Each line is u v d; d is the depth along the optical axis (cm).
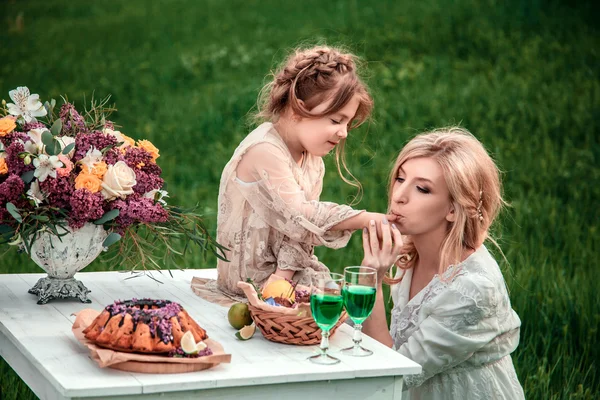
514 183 701
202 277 324
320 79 285
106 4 1694
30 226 255
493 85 980
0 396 369
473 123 853
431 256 303
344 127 292
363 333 266
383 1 1386
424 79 1012
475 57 1094
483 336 285
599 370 408
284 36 1259
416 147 292
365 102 298
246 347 243
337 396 231
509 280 478
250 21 1402
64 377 210
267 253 301
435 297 287
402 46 1147
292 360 233
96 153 264
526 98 927
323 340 236
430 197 286
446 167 284
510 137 812
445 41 1155
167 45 1289
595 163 750
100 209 259
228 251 302
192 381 212
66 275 278
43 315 263
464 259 296
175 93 1046
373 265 284
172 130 888
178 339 222
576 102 908
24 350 233
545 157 758
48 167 256
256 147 292
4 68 1149
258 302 246
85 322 240
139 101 1008
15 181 252
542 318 448
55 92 1027
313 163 316
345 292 238
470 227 293
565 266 529
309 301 253
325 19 1328
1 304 273
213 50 1227
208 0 1627
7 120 263
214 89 1041
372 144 802
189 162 799
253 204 293
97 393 205
